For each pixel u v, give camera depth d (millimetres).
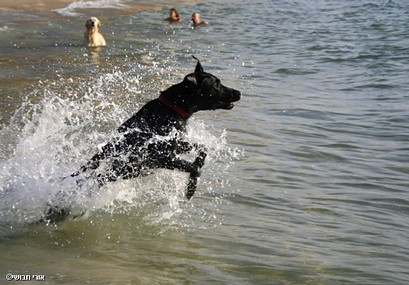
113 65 16047
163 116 7191
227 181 8305
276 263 6133
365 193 8109
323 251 6430
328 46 19750
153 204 7457
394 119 11617
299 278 5844
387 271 6043
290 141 10211
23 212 6926
